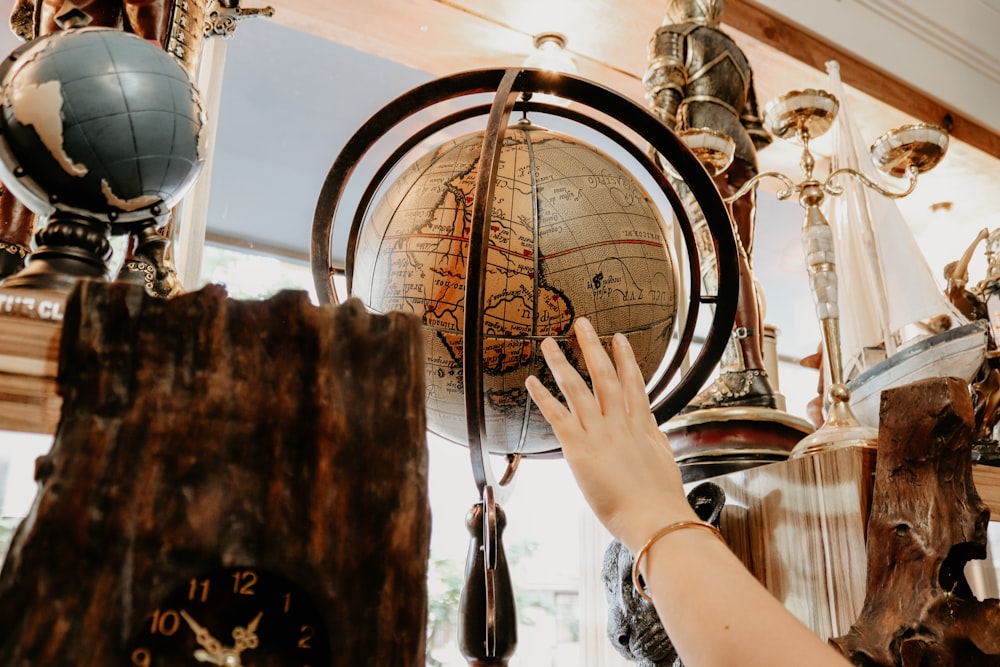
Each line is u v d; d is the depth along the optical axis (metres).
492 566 0.83
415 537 0.59
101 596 0.52
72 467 0.54
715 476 1.46
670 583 0.65
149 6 1.02
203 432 0.57
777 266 3.46
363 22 2.27
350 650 0.56
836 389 1.31
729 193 1.82
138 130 0.72
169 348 0.59
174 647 0.54
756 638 0.59
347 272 1.12
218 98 1.82
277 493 0.58
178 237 1.66
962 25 3.25
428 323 0.92
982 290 1.94
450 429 1.00
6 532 1.57
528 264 0.90
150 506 0.55
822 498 1.20
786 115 1.58
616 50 2.51
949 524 1.00
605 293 0.92
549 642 2.44
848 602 1.13
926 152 1.58
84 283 0.58
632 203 0.99
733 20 2.64
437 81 1.01
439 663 2.13
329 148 2.60
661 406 1.07
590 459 0.72
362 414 0.61
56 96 0.70
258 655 0.56
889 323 1.75
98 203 0.74
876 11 3.05
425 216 0.95
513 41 2.41
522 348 0.89
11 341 0.61
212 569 0.55
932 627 0.95
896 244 1.80
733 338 1.71
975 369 1.31
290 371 0.61
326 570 0.57
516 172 0.95
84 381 0.56
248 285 2.38
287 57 2.39
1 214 1.00
